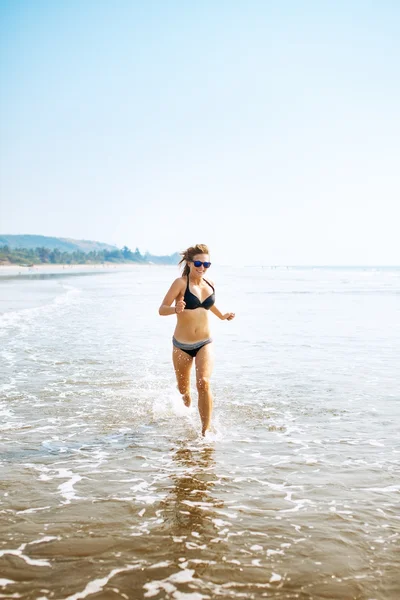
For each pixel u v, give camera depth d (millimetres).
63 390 7914
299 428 6145
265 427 6176
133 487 4367
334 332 15266
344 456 5188
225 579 3037
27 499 4102
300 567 3162
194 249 6395
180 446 5465
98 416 6562
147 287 47344
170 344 12812
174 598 2857
